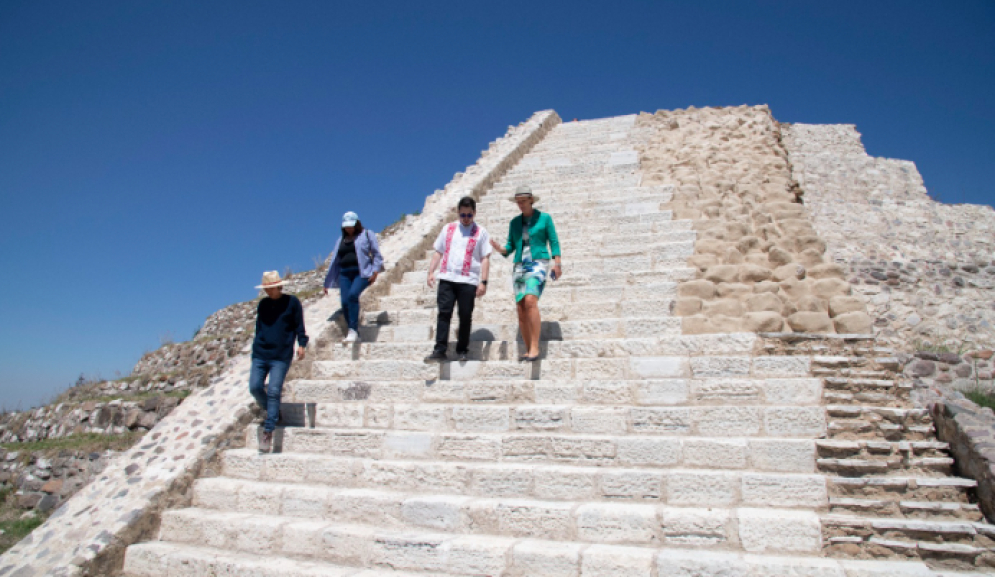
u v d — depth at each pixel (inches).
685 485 168.9
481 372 236.7
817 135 721.0
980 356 439.2
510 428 205.0
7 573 182.9
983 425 166.6
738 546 153.8
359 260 276.5
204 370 499.8
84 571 180.5
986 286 573.0
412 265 352.8
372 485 196.2
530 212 245.4
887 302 577.6
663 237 313.7
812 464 171.9
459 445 199.6
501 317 277.6
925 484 161.0
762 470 173.8
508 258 341.7
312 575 162.9
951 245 618.5
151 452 224.2
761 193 347.6
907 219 637.3
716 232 301.1
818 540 150.9
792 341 219.9
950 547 145.2
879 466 167.6
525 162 502.3
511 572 155.7
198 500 208.8
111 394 527.8
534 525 167.3
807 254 276.2
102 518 197.3
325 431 218.4
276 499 197.2
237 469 219.1
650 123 522.9
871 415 181.6
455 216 408.8
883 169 673.0
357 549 171.3
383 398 237.5
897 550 147.3
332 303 309.1
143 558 186.7
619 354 231.8
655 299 260.4
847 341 217.2
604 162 450.9
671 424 190.9
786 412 183.9
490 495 182.4
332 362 260.4
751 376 207.2
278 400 223.6
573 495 175.5
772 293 251.0
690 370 213.6
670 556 147.6
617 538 160.7
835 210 652.1
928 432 179.0
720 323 240.5
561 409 201.0
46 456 411.2
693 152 418.3
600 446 186.1
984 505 154.9
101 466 384.5
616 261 297.7
